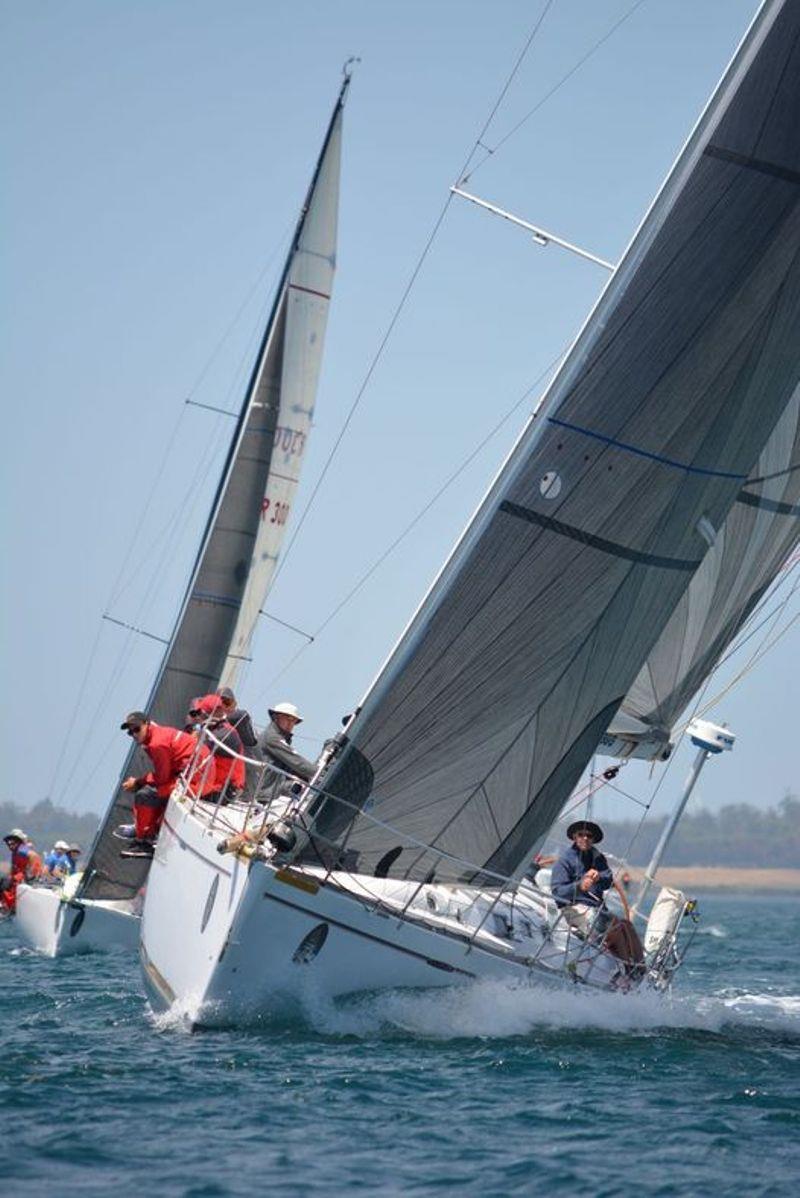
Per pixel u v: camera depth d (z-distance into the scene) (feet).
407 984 110.93
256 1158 81.66
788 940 390.83
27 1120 87.81
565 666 119.24
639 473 120.06
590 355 119.55
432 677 115.55
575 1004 118.21
